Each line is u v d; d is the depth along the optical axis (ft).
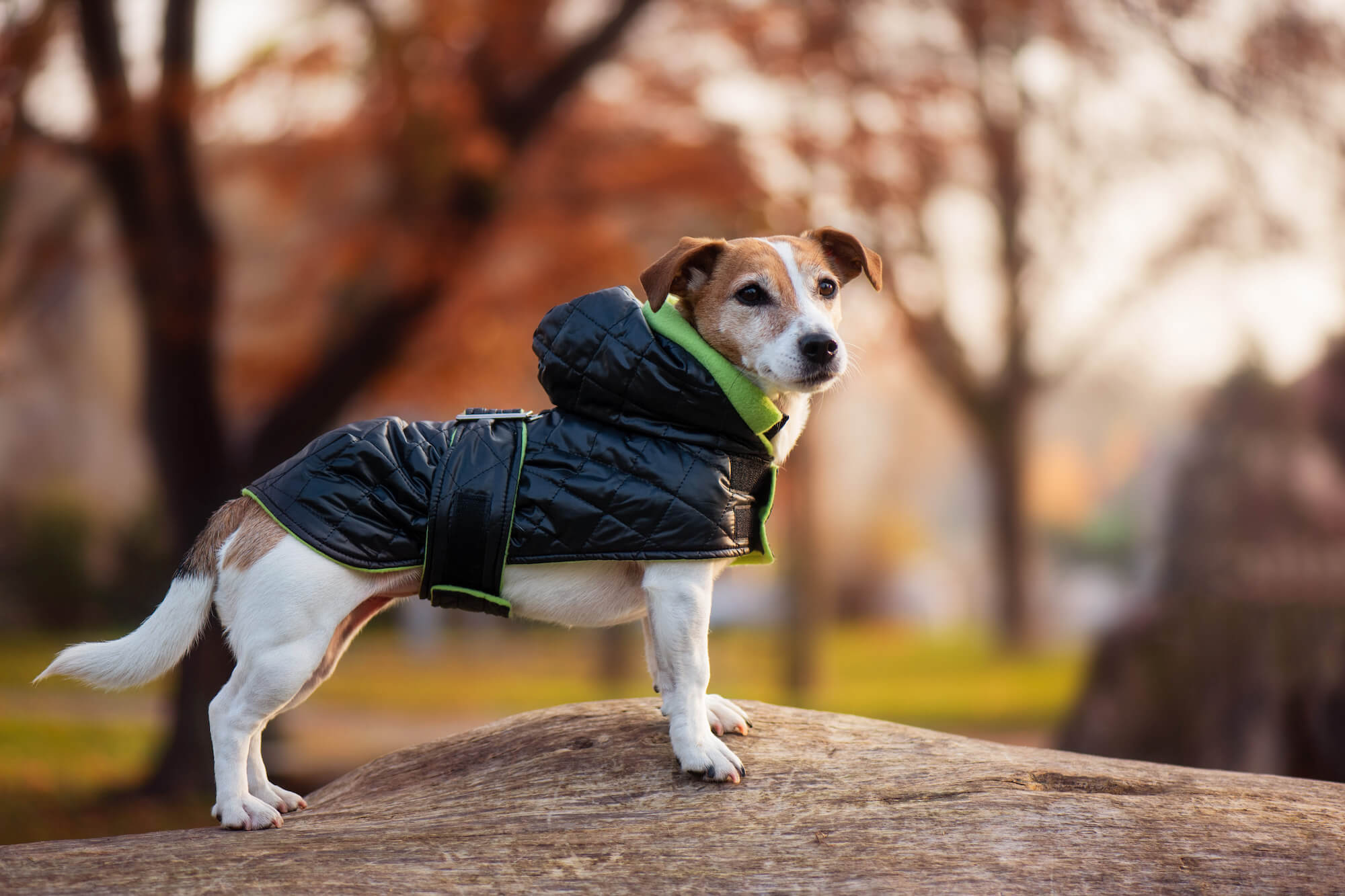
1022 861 9.36
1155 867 9.30
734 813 10.17
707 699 12.00
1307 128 40.32
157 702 43.09
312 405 28.71
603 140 34.37
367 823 10.54
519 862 9.41
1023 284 62.28
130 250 27.45
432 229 28.35
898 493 134.21
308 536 10.02
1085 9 41.47
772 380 10.76
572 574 10.61
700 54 38.11
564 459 10.43
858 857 9.43
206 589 10.58
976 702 41.09
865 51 40.52
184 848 9.64
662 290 10.67
